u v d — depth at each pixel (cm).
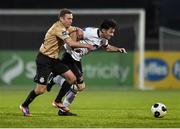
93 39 3691
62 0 10038
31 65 8312
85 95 6806
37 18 8450
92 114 3966
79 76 3800
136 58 8281
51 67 3634
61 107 3772
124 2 10025
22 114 3841
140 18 8344
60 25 3572
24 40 8425
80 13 8306
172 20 10888
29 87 8294
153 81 8450
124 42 8325
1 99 5959
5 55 8338
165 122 3347
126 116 3800
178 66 8438
